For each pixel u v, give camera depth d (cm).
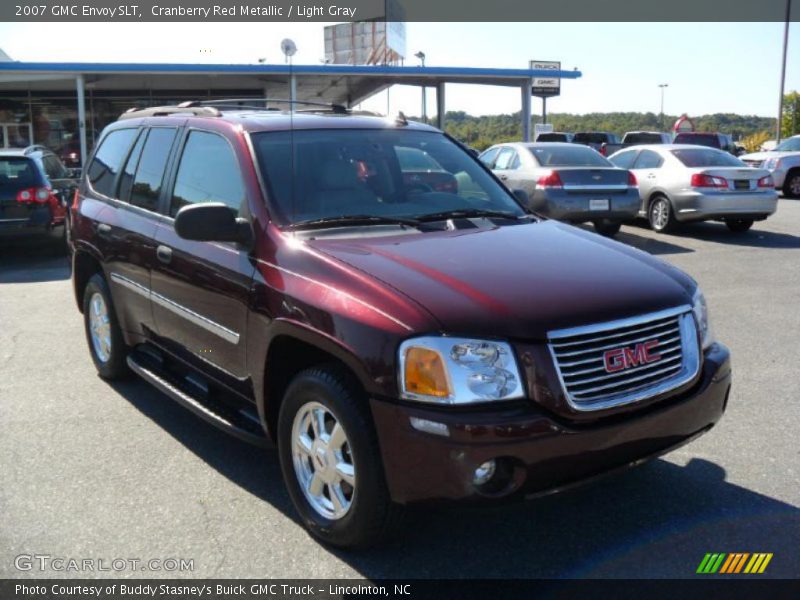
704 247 1188
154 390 566
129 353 550
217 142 448
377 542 333
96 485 411
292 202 401
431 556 341
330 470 340
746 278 945
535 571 329
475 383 299
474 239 389
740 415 498
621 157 1466
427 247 370
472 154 517
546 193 1155
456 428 291
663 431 331
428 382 299
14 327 759
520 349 303
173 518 376
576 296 325
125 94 2703
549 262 359
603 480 323
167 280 457
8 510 384
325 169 429
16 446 463
